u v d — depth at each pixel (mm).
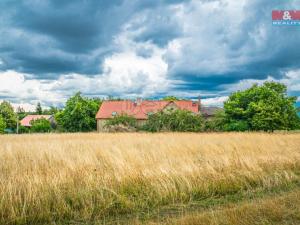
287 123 40469
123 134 29312
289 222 4926
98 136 26766
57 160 9477
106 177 7559
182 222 5070
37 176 7090
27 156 10547
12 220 5746
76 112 63875
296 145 14930
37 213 6047
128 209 6477
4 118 79500
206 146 13656
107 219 6078
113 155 9906
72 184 7023
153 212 6340
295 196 6219
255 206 5629
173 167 8594
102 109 66000
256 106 38969
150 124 40281
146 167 8500
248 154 11398
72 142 17031
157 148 12734
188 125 38438
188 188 7434
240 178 8375
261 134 24594
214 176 8125
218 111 42844
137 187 7309
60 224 5844
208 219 5090
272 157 10633
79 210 6379
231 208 5777
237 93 42781
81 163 9016
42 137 26734
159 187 7199
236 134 24703
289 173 8984
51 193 6508
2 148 13203
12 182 6734
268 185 8016
